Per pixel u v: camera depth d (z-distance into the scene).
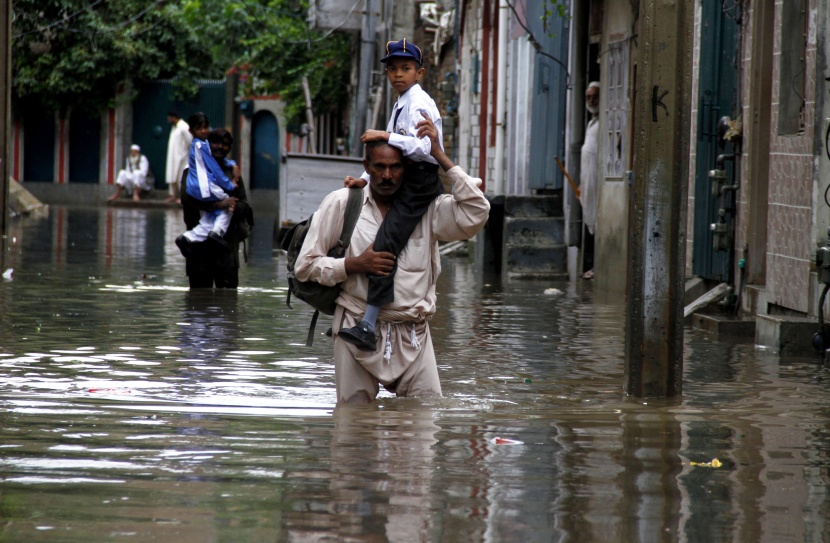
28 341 11.60
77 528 5.26
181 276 19.28
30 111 53.84
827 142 11.34
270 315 14.27
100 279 18.45
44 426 7.46
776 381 9.98
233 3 48.06
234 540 5.12
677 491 6.01
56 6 50.91
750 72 14.20
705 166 15.54
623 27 18.56
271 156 54.19
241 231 17.41
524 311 15.39
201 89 53.91
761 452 6.96
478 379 9.91
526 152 25.20
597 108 20.53
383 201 8.49
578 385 9.67
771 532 5.34
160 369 10.08
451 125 34.19
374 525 5.37
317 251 8.41
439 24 36.12
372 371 8.52
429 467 6.46
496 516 5.52
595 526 5.39
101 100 53.28
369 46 34.75
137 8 52.78
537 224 21.62
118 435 7.21
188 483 6.05
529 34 22.06
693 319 14.27
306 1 48.09
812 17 12.32
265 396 8.86
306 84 48.44
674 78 8.85
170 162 47.94
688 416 8.20
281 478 6.17
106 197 53.91
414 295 8.50
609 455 6.83
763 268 14.20
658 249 9.04
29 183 54.22
